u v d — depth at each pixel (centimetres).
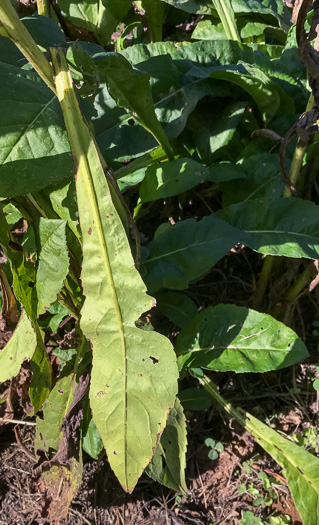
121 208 38
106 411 34
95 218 31
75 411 44
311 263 51
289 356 46
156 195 52
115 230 31
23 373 50
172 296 56
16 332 41
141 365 33
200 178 50
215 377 58
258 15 68
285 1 73
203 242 49
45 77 32
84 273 32
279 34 69
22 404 50
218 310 50
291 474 47
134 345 33
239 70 52
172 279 49
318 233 47
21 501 52
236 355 48
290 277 55
